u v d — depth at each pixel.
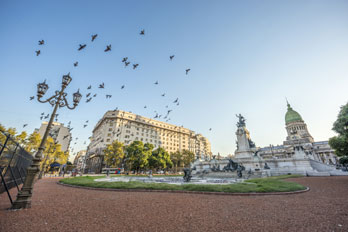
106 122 84.50
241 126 48.09
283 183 15.79
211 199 9.88
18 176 14.63
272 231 5.02
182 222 5.82
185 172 22.08
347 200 9.15
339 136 31.33
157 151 64.44
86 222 5.74
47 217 6.18
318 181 19.91
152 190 13.02
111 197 10.44
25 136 30.17
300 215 6.61
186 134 113.81
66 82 9.52
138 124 92.50
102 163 70.62
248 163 41.22
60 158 51.19
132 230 5.07
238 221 5.95
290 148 84.75
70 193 11.93
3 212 6.57
